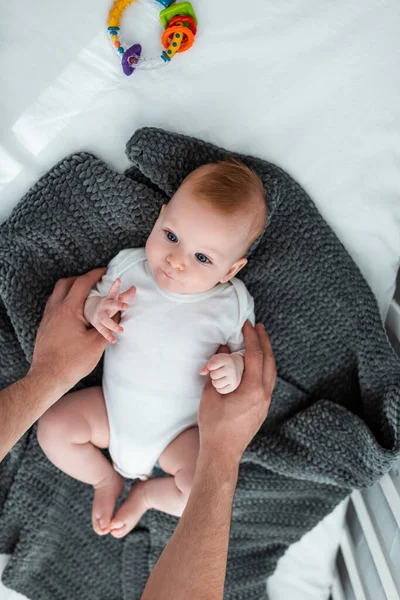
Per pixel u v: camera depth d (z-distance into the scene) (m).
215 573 0.88
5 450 0.92
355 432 1.19
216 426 1.01
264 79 1.05
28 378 0.99
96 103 1.05
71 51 1.03
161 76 1.04
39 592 1.40
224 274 1.01
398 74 1.05
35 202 1.08
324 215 1.12
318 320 1.19
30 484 1.32
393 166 1.09
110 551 1.41
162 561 0.89
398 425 1.13
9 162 1.06
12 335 1.20
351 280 1.14
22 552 1.36
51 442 1.13
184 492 1.13
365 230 1.13
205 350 1.09
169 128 1.07
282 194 1.09
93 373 1.23
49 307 1.09
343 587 1.39
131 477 1.20
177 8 1.00
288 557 1.42
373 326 1.15
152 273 1.04
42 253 1.13
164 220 0.97
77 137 1.06
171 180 1.06
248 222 0.97
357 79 1.05
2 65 1.02
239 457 1.01
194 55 1.04
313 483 1.31
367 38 1.04
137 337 1.08
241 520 1.38
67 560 1.41
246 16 1.03
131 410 1.11
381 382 1.17
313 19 1.03
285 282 1.16
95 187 1.07
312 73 1.05
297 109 1.07
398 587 1.12
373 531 1.21
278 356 1.23
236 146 1.08
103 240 1.13
